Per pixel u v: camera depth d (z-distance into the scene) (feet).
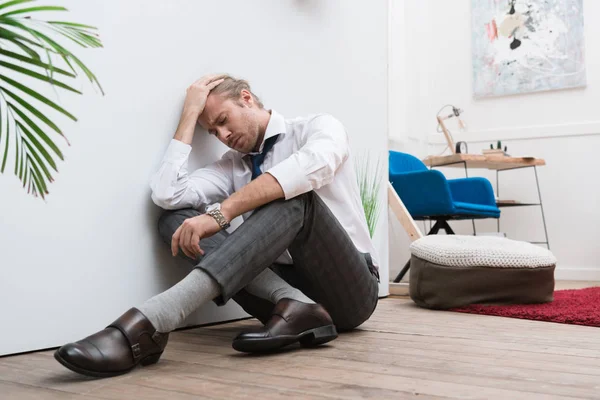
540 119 14.87
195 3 5.69
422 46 15.88
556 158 14.65
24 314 4.32
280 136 5.15
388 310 7.39
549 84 14.71
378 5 8.97
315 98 7.44
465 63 15.66
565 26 14.58
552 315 6.29
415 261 7.80
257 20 6.47
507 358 4.18
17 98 2.52
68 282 4.60
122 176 5.01
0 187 4.18
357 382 3.42
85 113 4.72
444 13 15.92
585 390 3.25
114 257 4.94
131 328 3.64
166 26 5.39
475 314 6.95
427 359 4.13
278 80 6.79
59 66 4.52
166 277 5.42
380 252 8.89
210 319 5.96
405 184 11.44
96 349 3.47
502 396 3.11
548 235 14.67
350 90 8.18
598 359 4.16
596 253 14.23
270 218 4.17
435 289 7.40
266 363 3.98
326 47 7.68
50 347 4.48
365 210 8.38
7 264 4.22
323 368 3.82
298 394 3.15
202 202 5.27
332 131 4.75
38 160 2.65
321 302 4.99
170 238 5.10
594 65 14.38
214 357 4.20
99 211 4.83
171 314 3.78
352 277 4.85
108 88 4.89
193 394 3.16
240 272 4.00
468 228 15.30
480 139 15.38
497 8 15.25
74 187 4.64
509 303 7.34
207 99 5.14
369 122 8.64
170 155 5.04
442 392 3.19
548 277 7.53
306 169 4.28
